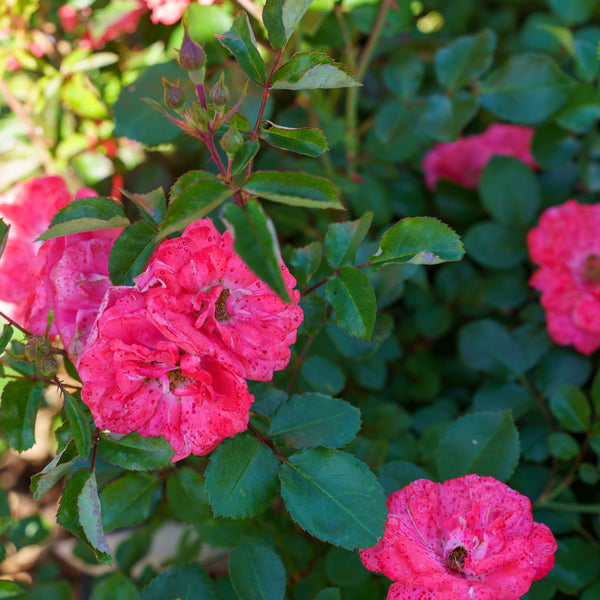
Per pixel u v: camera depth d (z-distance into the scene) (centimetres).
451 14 87
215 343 50
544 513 64
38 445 79
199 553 67
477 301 72
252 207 48
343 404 54
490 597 51
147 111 62
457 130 68
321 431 54
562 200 73
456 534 53
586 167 70
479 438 57
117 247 52
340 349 60
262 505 53
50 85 66
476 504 53
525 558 52
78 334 53
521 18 90
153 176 71
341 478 52
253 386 55
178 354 50
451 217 76
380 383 69
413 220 53
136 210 69
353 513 52
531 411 67
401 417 67
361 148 73
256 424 55
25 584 65
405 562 52
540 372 67
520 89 67
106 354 51
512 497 53
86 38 69
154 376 51
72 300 53
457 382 73
